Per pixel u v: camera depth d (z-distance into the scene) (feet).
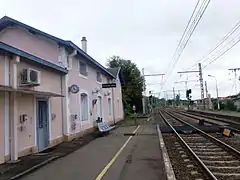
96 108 81.51
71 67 59.41
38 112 45.14
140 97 184.55
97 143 54.08
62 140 54.65
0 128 34.60
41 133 45.80
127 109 163.32
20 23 55.16
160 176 28.55
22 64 40.09
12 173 30.07
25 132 40.29
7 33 58.23
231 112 171.12
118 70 124.16
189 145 51.49
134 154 41.50
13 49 35.88
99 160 37.52
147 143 52.80
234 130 70.49
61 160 38.14
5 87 33.86
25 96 40.75
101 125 69.05
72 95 59.52
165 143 55.26
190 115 169.27
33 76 39.63
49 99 49.32
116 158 38.63
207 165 34.32
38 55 56.49
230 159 37.96
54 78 52.08
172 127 82.84
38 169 32.89
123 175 29.25
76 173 30.58
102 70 88.94
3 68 35.58
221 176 28.81
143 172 30.35
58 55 55.67
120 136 65.36
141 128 86.43
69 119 56.49
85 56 66.03
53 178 28.71
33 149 42.29
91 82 76.69
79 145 51.03
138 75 179.32
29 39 57.36
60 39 54.75
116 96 121.08
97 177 28.71
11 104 36.60
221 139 59.11
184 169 32.60
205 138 61.31
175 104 464.65
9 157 35.96
